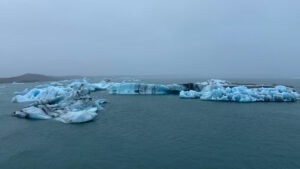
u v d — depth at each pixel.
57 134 15.86
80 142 14.19
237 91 32.81
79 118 18.95
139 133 16.08
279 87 35.31
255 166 10.77
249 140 14.51
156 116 21.98
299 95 35.28
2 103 31.22
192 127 17.73
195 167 10.70
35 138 15.00
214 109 25.75
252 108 26.22
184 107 27.19
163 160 11.45
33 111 21.33
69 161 11.41
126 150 12.82
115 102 31.59
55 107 24.22
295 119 20.50
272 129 17.12
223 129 17.12
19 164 11.13
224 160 11.43
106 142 14.18
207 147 13.27
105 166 10.83
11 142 14.26
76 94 28.62
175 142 14.14
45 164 11.11
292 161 11.27
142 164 11.03
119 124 18.69
